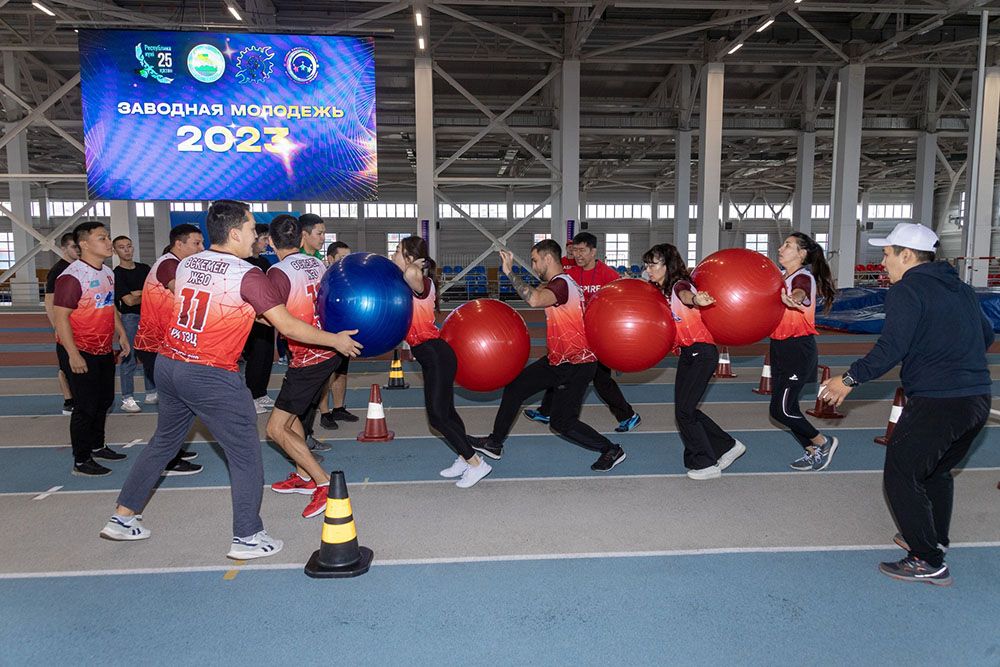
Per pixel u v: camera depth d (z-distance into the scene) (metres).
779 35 18.08
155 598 3.32
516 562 3.69
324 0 16.11
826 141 30.22
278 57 13.09
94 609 3.21
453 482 5.06
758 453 5.81
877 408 7.71
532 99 23.89
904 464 3.30
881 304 17.36
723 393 8.57
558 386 5.27
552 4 14.32
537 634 2.98
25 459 5.71
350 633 3.00
